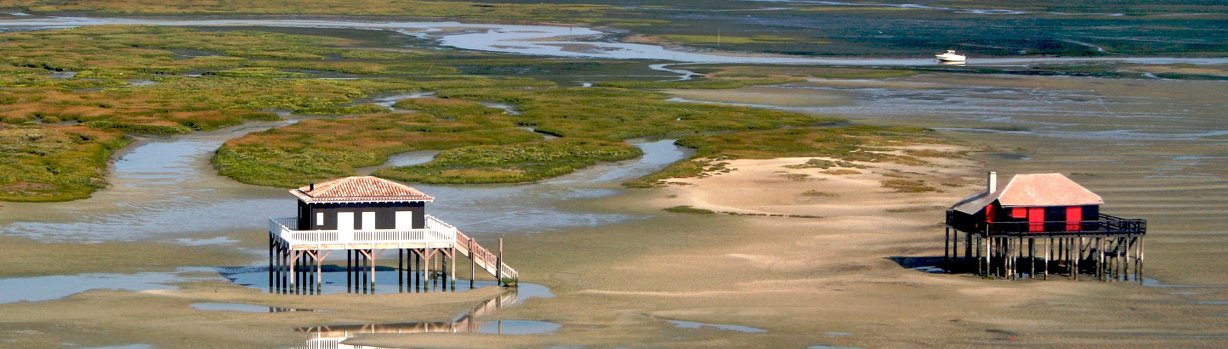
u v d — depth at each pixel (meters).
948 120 178.00
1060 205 83.12
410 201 80.00
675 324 69.75
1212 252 89.62
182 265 85.62
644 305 74.31
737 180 123.31
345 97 198.38
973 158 140.75
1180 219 102.69
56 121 166.25
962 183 123.25
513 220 103.38
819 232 98.38
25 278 80.25
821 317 71.44
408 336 66.69
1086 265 85.44
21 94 188.88
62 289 77.19
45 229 97.31
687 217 104.44
